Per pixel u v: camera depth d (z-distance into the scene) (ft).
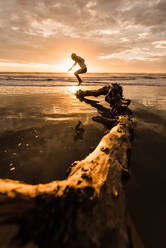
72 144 8.36
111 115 14.58
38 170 6.00
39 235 2.44
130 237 3.26
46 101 19.53
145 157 7.04
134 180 5.49
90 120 12.73
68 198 3.21
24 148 7.63
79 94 24.13
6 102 17.58
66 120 12.41
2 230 2.39
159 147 8.06
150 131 10.25
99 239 2.64
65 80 58.70
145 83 51.21
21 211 2.80
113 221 3.11
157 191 5.00
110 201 3.52
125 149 6.29
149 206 4.40
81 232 2.62
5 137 8.70
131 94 27.02
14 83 40.50
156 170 6.12
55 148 7.82
